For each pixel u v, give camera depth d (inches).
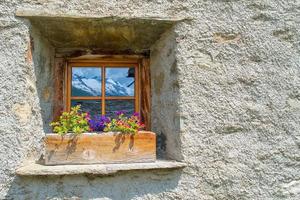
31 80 75.9
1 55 72.9
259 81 81.7
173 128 80.8
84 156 74.3
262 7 83.8
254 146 79.8
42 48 83.5
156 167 73.9
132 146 76.4
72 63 94.9
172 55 81.0
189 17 79.9
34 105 77.0
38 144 79.1
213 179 77.4
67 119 76.9
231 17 82.1
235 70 81.0
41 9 74.8
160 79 88.7
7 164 70.5
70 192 72.0
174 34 80.0
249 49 82.1
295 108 82.5
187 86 78.4
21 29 74.0
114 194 73.4
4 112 71.7
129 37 87.5
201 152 77.5
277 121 81.4
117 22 79.1
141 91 96.7
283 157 80.7
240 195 78.0
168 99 83.7
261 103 81.3
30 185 71.0
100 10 77.1
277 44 83.5
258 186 78.9
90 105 95.8
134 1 78.5
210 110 78.9
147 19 78.4
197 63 79.5
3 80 72.4
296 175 80.7
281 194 79.5
